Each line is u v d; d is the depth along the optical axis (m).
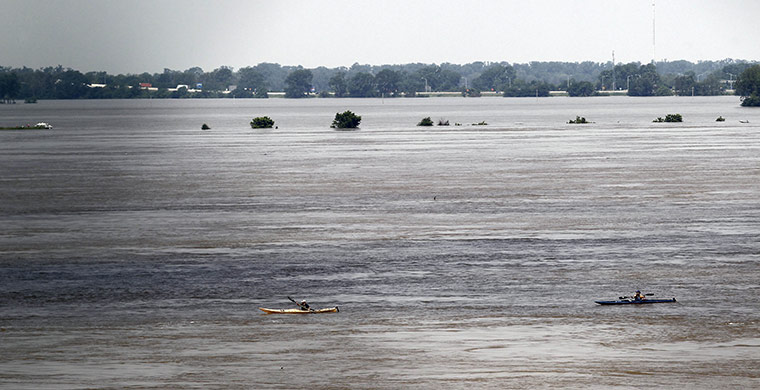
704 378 43.81
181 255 72.44
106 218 89.94
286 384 43.62
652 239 75.94
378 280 63.62
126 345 50.00
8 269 68.19
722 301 57.22
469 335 51.03
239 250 73.94
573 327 52.31
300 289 61.66
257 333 51.94
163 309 57.25
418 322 53.69
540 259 69.25
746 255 69.56
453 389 42.69
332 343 49.84
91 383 44.09
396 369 45.53
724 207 91.50
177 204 98.75
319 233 80.69
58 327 53.50
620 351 47.97
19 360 47.53
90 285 63.38
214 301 59.00
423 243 75.75
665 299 57.78
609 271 65.19
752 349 48.06
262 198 102.50
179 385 43.69
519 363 46.19
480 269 66.38
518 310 55.88
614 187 107.81
